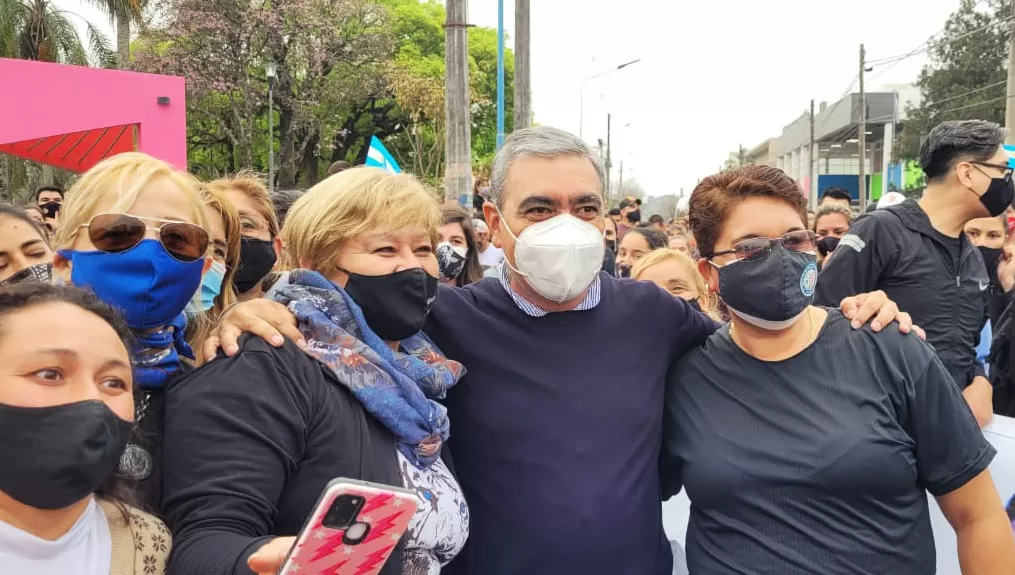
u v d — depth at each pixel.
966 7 31.55
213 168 27.00
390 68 24.91
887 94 39.28
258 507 1.42
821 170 54.69
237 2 22.06
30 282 1.35
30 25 20.92
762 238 1.90
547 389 2.06
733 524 1.89
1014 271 4.46
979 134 3.02
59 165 11.46
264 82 24.09
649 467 2.05
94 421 1.23
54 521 1.26
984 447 1.83
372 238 1.79
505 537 1.98
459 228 4.60
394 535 1.18
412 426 1.69
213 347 1.61
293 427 1.52
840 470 1.78
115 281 1.59
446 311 2.18
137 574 1.37
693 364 2.14
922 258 3.16
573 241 2.00
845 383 1.88
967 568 1.85
